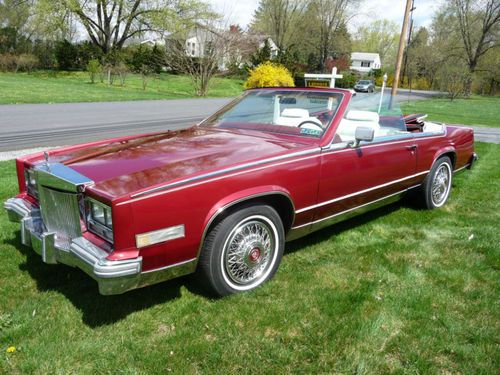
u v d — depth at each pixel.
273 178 3.00
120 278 2.38
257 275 3.15
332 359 2.41
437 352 2.50
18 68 36.72
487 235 4.29
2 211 4.44
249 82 25.95
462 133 5.36
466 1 45.28
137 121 12.84
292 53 55.84
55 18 35.16
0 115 12.71
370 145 3.80
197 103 20.89
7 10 40.41
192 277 3.13
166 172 2.68
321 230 4.35
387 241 4.11
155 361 2.36
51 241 2.76
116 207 2.34
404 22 12.90
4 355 2.38
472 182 6.35
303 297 3.04
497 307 2.97
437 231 4.40
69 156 3.19
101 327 2.65
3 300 2.91
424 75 55.50
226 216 2.83
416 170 4.54
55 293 3.00
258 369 2.32
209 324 2.70
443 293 3.15
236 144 3.31
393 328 2.72
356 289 3.16
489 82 49.59
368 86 40.56
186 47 31.88
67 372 2.27
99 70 31.08
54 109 14.96
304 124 3.66
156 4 36.41
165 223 2.52
